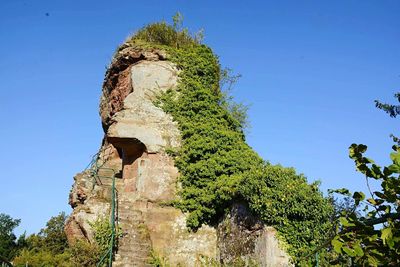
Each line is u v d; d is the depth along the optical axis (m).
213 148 17.20
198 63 19.75
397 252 3.21
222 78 20.44
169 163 17.69
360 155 3.82
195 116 18.48
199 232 16.31
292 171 12.75
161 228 16.44
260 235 12.67
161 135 18.11
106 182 19.61
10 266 9.72
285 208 12.15
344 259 4.02
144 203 16.98
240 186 13.66
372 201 3.70
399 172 3.38
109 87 22.52
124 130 17.91
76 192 19.69
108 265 14.91
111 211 16.36
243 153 16.97
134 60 20.25
